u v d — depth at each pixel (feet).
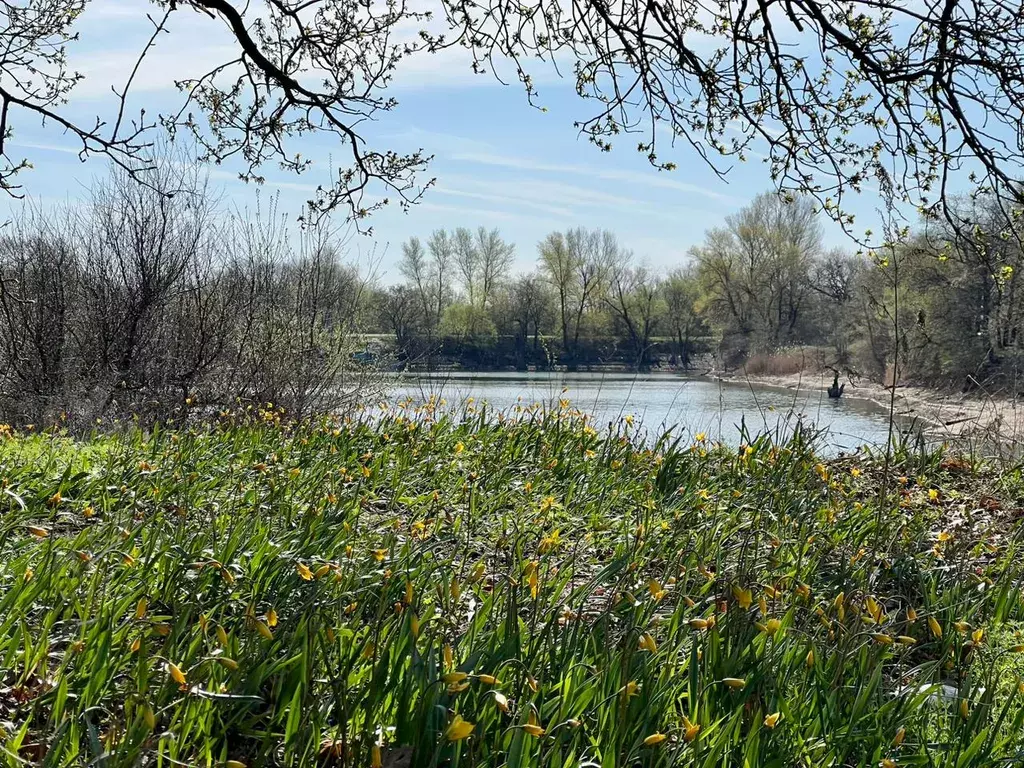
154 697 9.91
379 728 10.22
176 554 14.21
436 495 20.65
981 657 13.92
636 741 9.77
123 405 45.62
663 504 23.15
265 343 47.78
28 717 10.01
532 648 11.75
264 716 10.39
